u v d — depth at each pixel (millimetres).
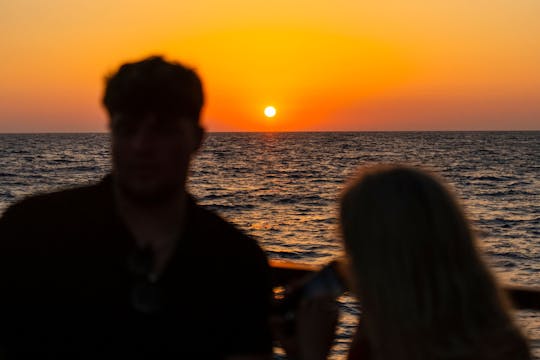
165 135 1585
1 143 177250
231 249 1691
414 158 98000
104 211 1644
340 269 1840
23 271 1608
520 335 1676
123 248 1622
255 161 93500
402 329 1605
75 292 1608
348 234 1709
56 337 1624
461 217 1675
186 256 1649
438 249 1617
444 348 1602
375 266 1635
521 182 55688
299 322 1852
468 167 76125
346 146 155375
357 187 1723
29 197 1691
